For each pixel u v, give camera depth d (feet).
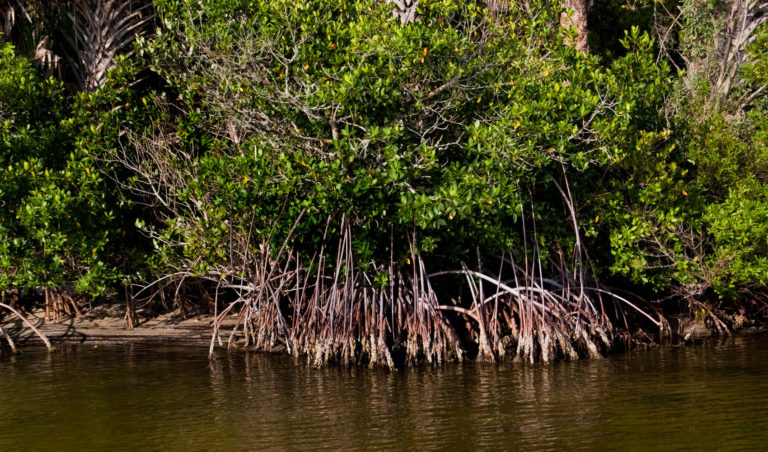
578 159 38.04
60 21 52.06
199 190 37.63
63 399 32.19
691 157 48.06
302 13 37.81
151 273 48.57
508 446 24.93
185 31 39.93
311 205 37.11
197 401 31.63
